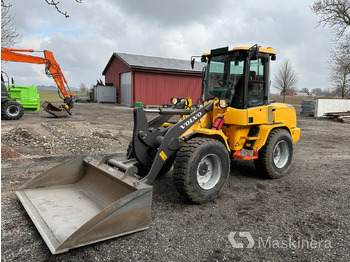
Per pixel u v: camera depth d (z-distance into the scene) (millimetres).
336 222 3434
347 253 2773
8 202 3645
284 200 4102
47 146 6746
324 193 4406
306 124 13977
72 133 7992
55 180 3826
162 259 2594
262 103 4863
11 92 14461
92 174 3857
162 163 3604
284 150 5238
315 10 20484
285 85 29812
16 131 7684
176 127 3766
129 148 4535
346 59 20797
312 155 7066
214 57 4922
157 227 3170
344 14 19469
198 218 3432
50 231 2730
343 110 18141
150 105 24203
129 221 2852
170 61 28609
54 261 2504
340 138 9844
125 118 14711
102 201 3406
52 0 4238
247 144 4766
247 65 4402
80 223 2928
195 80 26016
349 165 6113
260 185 4730
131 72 23406
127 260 2561
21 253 2600
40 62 13523
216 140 3896
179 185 3602
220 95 4773
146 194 2928
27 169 5078
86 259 2553
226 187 4594
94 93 30828
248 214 3600
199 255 2680
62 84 14391
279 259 2654
